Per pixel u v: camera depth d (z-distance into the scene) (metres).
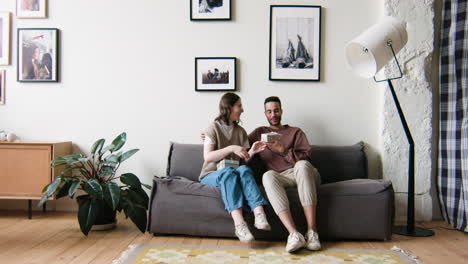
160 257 1.84
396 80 2.69
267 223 1.96
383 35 2.17
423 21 2.68
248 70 2.83
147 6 2.85
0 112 2.87
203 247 2.01
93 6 2.85
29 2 2.85
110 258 1.83
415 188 2.67
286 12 2.80
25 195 2.55
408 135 2.33
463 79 2.51
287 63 2.81
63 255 1.87
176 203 2.19
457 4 2.57
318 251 1.96
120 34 2.85
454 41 2.57
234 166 2.23
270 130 2.55
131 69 2.86
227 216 2.15
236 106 2.36
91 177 2.42
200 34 2.84
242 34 2.83
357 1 2.80
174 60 2.85
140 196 2.37
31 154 2.54
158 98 2.86
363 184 2.18
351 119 2.81
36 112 2.88
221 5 2.82
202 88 2.84
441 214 2.73
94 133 2.86
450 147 2.60
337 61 2.82
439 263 1.80
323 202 2.15
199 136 2.85
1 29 2.86
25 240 2.12
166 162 2.85
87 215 2.18
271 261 1.79
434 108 2.78
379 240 2.20
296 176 2.13
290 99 2.82
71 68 2.86
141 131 2.86
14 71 2.87
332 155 2.61
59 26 2.86
